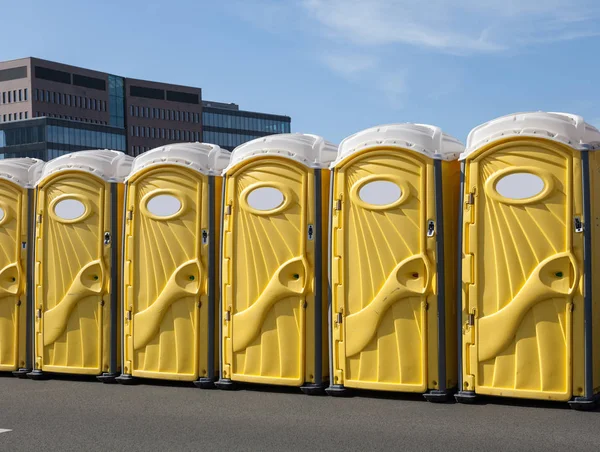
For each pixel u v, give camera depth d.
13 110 118.06
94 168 11.82
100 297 11.79
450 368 9.92
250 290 10.74
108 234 11.77
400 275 9.89
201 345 11.16
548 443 7.82
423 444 7.92
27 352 12.35
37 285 12.14
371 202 10.05
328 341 10.55
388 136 9.98
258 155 10.66
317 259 10.45
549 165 9.22
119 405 10.17
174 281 11.20
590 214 9.10
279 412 9.52
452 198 10.03
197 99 131.50
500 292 9.42
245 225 10.77
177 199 11.24
